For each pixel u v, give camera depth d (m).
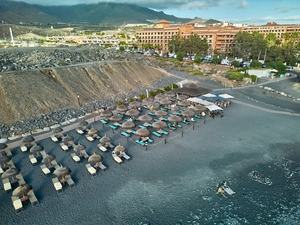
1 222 19.31
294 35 140.88
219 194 23.25
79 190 23.42
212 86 70.25
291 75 92.31
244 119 42.94
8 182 23.72
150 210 21.14
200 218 20.33
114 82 58.22
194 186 24.38
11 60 54.81
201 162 28.75
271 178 25.91
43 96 42.41
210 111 45.22
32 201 21.39
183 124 40.09
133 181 25.02
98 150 31.02
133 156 29.86
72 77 51.72
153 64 90.25
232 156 30.22
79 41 163.62
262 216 20.64
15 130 34.19
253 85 73.88
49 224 19.30
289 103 55.16
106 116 38.53
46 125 37.00
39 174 25.69
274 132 37.50
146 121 36.50
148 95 53.44
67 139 30.81
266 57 107.62
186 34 144.75
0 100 37.47
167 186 24.33
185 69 92.69
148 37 155.38
